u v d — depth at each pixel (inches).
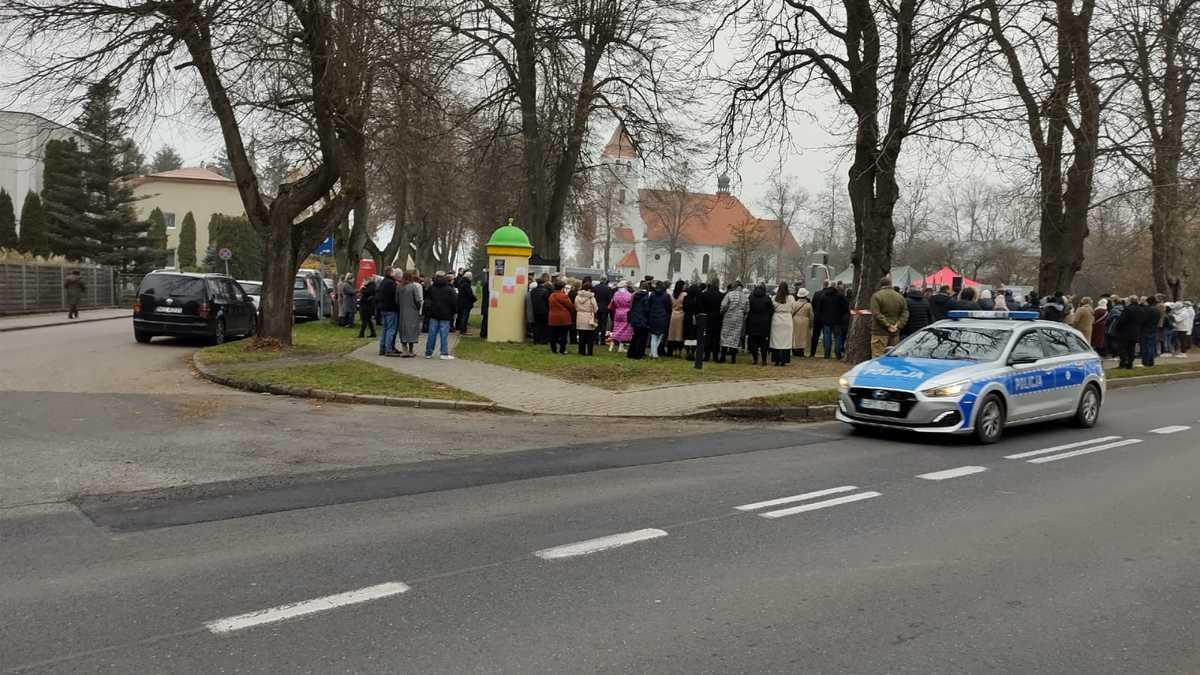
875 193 673.0
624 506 260.8
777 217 2687.0
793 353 788.0
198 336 764.6
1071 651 158.1
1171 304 987.3
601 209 2213.3
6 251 1229.1
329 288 1230.3
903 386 397.1
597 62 955.3
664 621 168.1
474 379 551.5
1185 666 152.4
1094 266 2209.6
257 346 674.8
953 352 432.8
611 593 183.3
